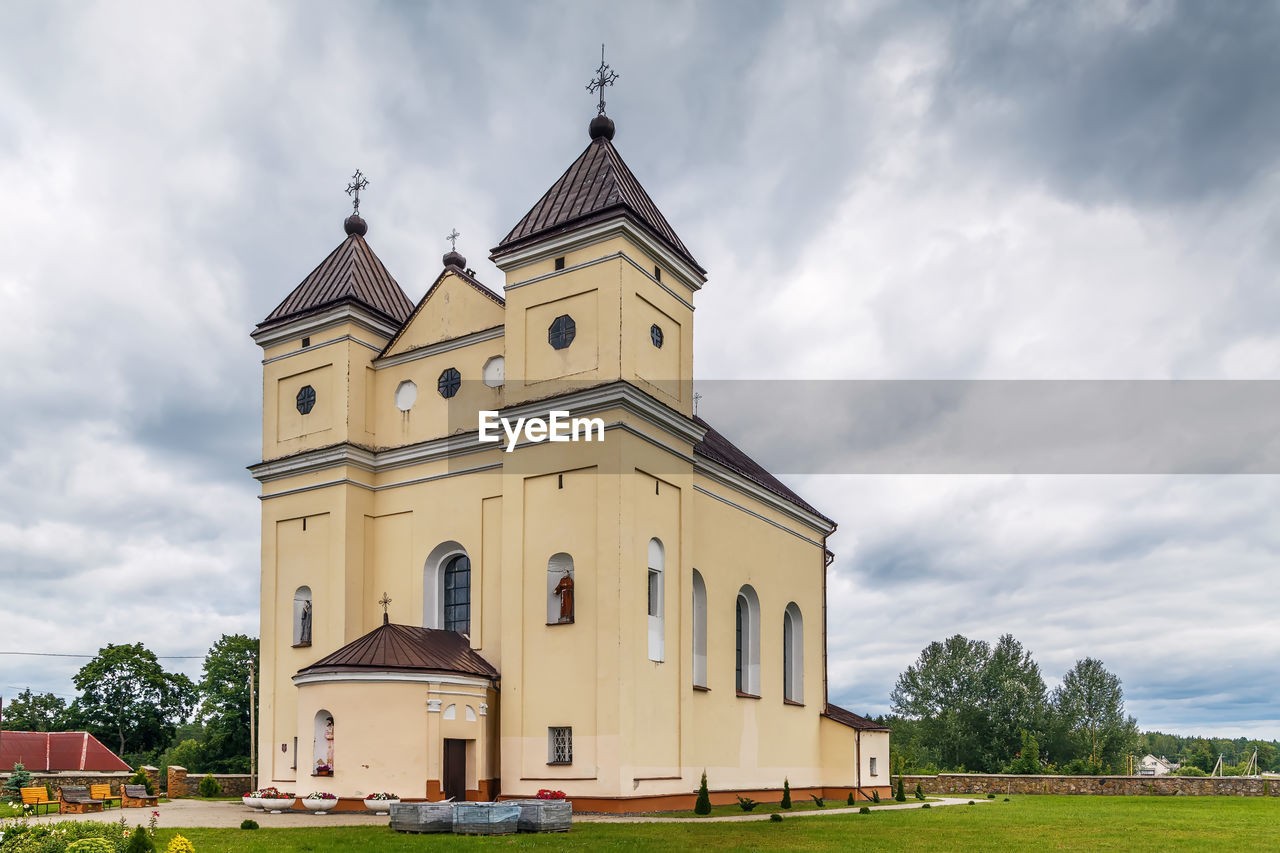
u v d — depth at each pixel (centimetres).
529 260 3422
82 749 5172
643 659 3086
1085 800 4341
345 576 3544
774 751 4069
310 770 2988
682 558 3362
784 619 4350
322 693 3002
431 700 2953
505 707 3153
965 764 8962
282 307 3991
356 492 3641
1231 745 17488
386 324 3900
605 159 3528
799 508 4503
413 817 2303
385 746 2906
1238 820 3009
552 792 2584
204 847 1977
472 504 3466
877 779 4600
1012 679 9069
